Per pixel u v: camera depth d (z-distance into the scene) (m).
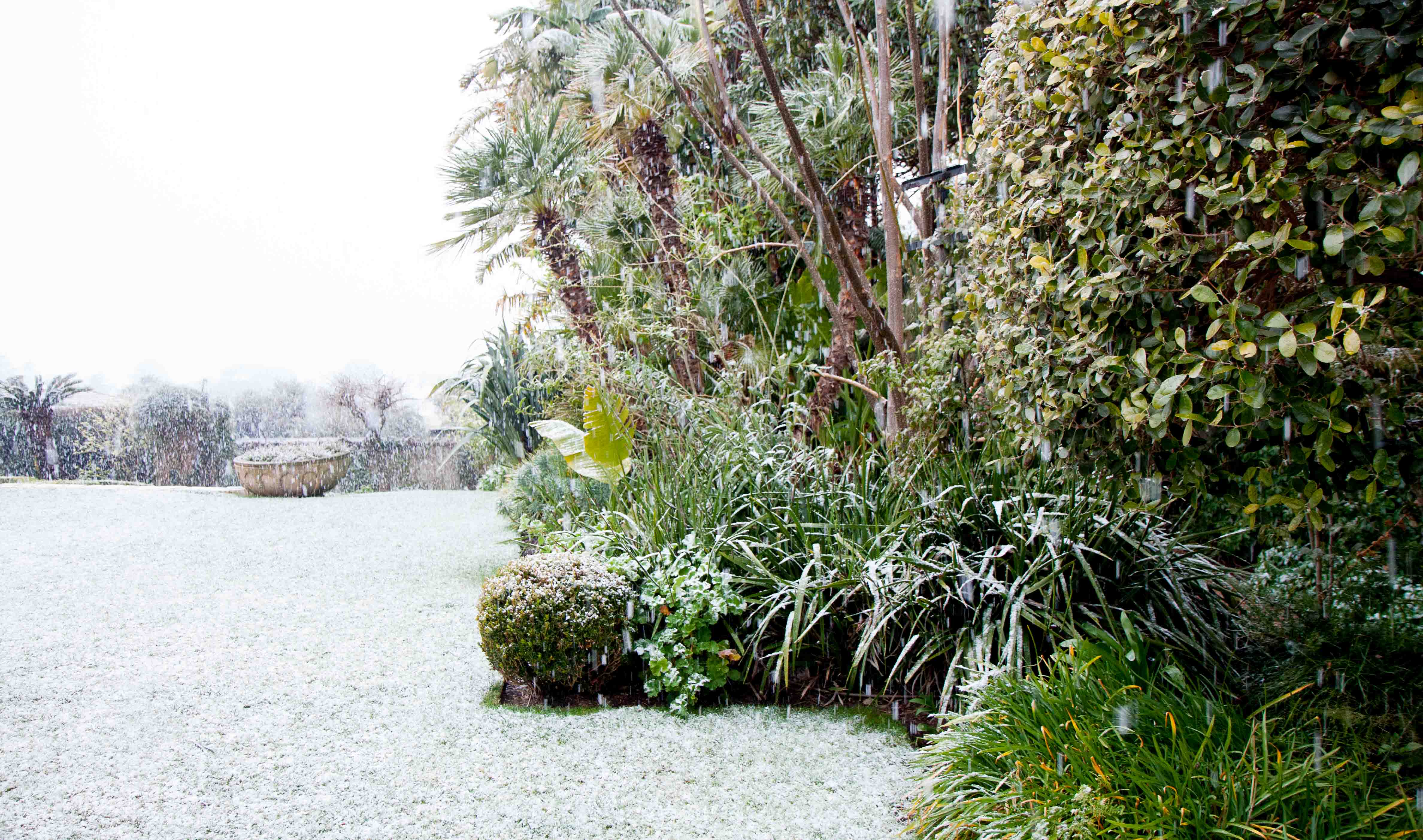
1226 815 1.72
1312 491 1.79
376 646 3.85
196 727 2.88
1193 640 2.75
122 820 2.22
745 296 6.59
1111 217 2.01
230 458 12.37
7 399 11.82
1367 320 1.68
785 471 4.11
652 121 6.48
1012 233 2.39
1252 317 1.72
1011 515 3.21
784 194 6.54
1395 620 2.27
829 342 6.37
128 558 5.78
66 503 8.39
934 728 2.86
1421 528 2.15
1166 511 3.47
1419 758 1.84
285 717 2.99
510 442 7.99
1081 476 2.71
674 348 6.03
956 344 3.59
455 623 4.24
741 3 3.91
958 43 5.61
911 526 3.40
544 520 5.43
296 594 4.84
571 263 6.36
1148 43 1.86
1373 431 1.73
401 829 2.22
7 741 2.71
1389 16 1.45
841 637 3.37
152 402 12.09
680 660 3.22
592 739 2.87
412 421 12.84
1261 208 1.76
